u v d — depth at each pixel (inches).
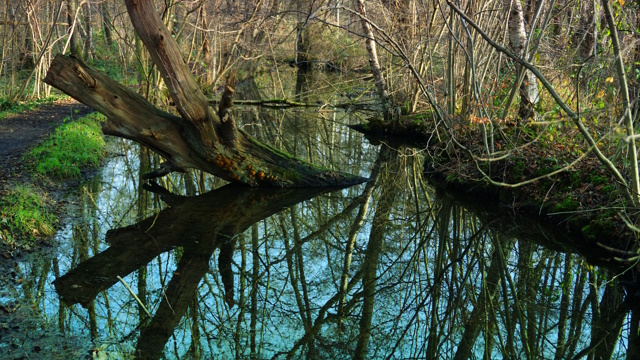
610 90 369.1
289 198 431.8
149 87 765.3
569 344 244.1
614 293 283.1
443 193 458.9
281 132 692.7
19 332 214.7
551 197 367.6
